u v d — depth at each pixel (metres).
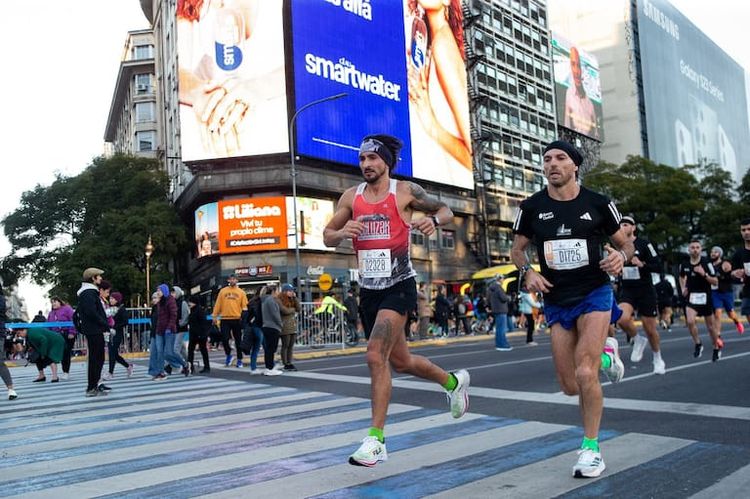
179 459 4.51
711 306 9.88
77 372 14.77
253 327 12.03
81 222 41.56
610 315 3.94
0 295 9.04
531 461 4.13
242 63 34.84
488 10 51.75
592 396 3.75
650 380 7.93
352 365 12.77
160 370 11.61
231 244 34.41
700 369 8.88
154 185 41.50
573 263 3.95
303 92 34.34
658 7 83.75
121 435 5.59
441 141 42.06
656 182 48.81
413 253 41.16
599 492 3.41
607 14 78.31
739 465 3.88
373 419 3.89
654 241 47.16
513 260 4.26
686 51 90.25
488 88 50.22
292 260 34.81
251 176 34.59
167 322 11.67
